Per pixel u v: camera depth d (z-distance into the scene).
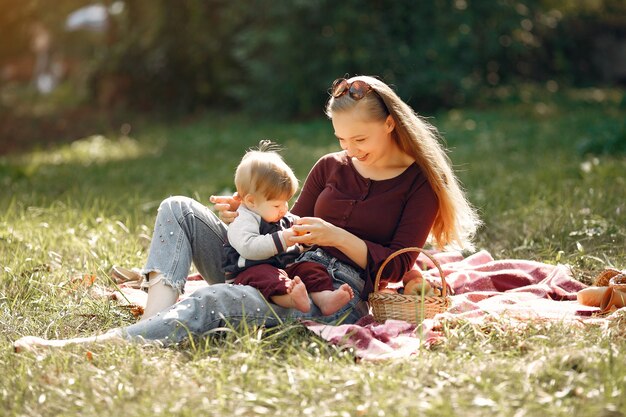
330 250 4.26
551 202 7.34
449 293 4.71
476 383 3.23
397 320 4.04
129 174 10.46
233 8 17.70
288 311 4.04
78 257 5.66
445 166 4.31
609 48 21.30
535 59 20.20
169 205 4.21
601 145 10.61
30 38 26.69
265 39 16.80
